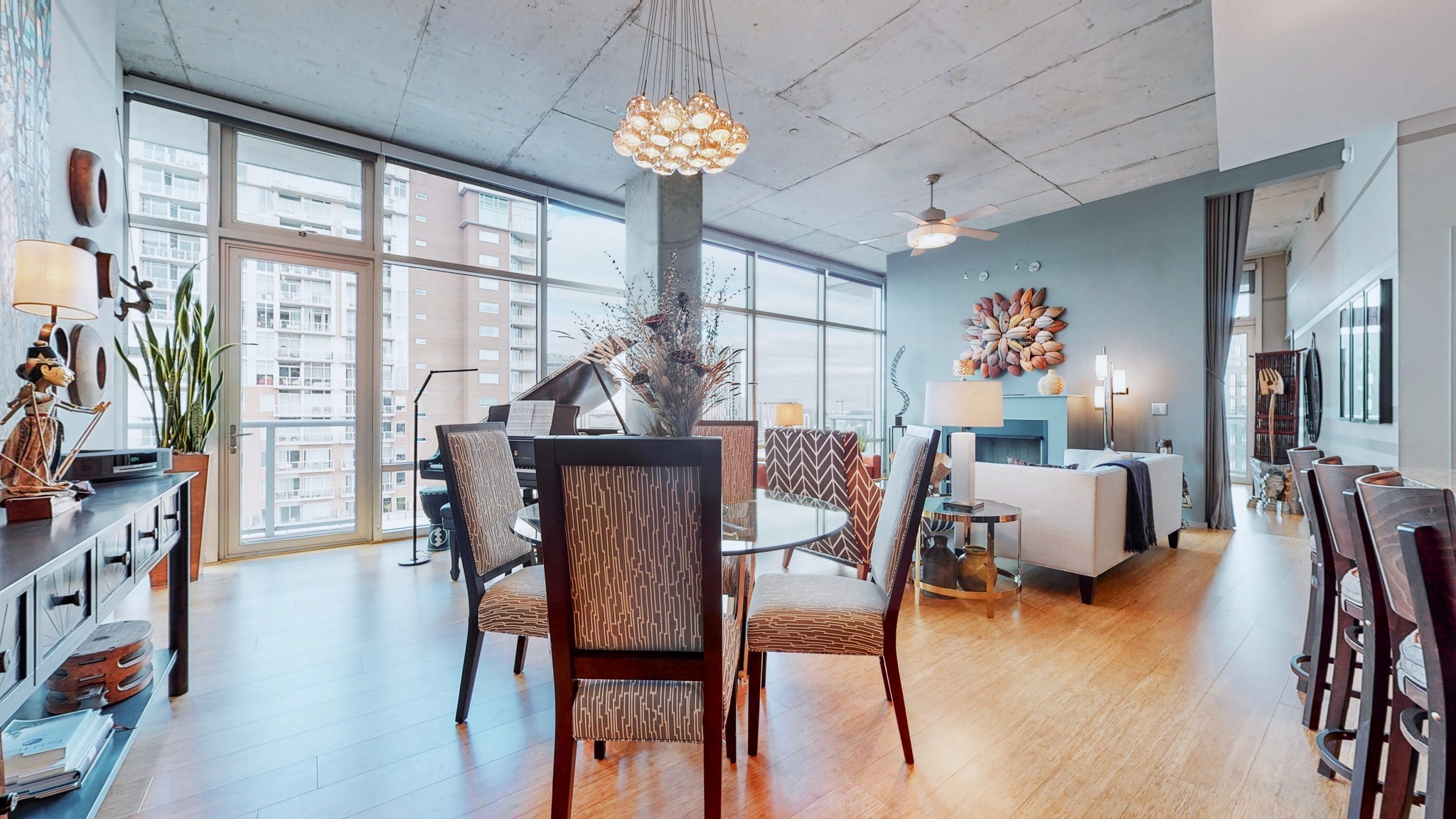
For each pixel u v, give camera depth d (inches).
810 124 161.6
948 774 64.2
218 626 105.0
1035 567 149.3
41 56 81.2
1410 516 39.9
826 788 61.9
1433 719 35.6
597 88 142.9
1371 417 164.4
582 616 49.1
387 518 172.7
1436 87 124.3
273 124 150.9
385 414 172.6
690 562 47.4
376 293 168.7
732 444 117.9
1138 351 213.3
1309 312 245.8
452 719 74.5
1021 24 119.6
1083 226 227.9
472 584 74.7
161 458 79.2
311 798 59.2
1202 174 198.7
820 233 262.2
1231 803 59.3
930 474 64.6
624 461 45.3
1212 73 136.3
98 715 61.1
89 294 62.6
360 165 167.8
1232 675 87.7
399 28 120.4
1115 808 58.6
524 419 152.1
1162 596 125.0
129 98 136.8
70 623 42.7
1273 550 165.9
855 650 65.9
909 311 287.9
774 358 285.9
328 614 110.8
